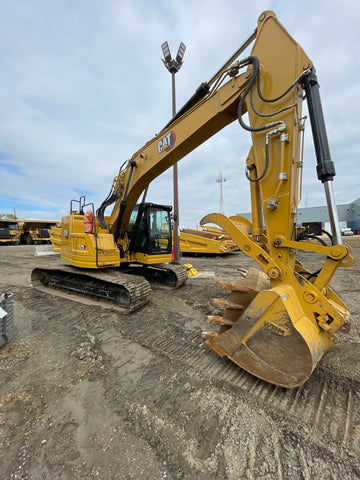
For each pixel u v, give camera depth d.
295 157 2.51
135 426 1.96
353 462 1.64
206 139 3.86
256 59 2.64
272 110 2.61
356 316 4.21
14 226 23.94
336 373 2.61
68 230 5.60
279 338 2.19
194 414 2.07
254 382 2.45
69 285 5.84
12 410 2.12
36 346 3.27
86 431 1.91
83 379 2.56
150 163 4.52
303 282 2.55
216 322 2.72
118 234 5.80
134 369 2.74
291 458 1.67
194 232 14.42
